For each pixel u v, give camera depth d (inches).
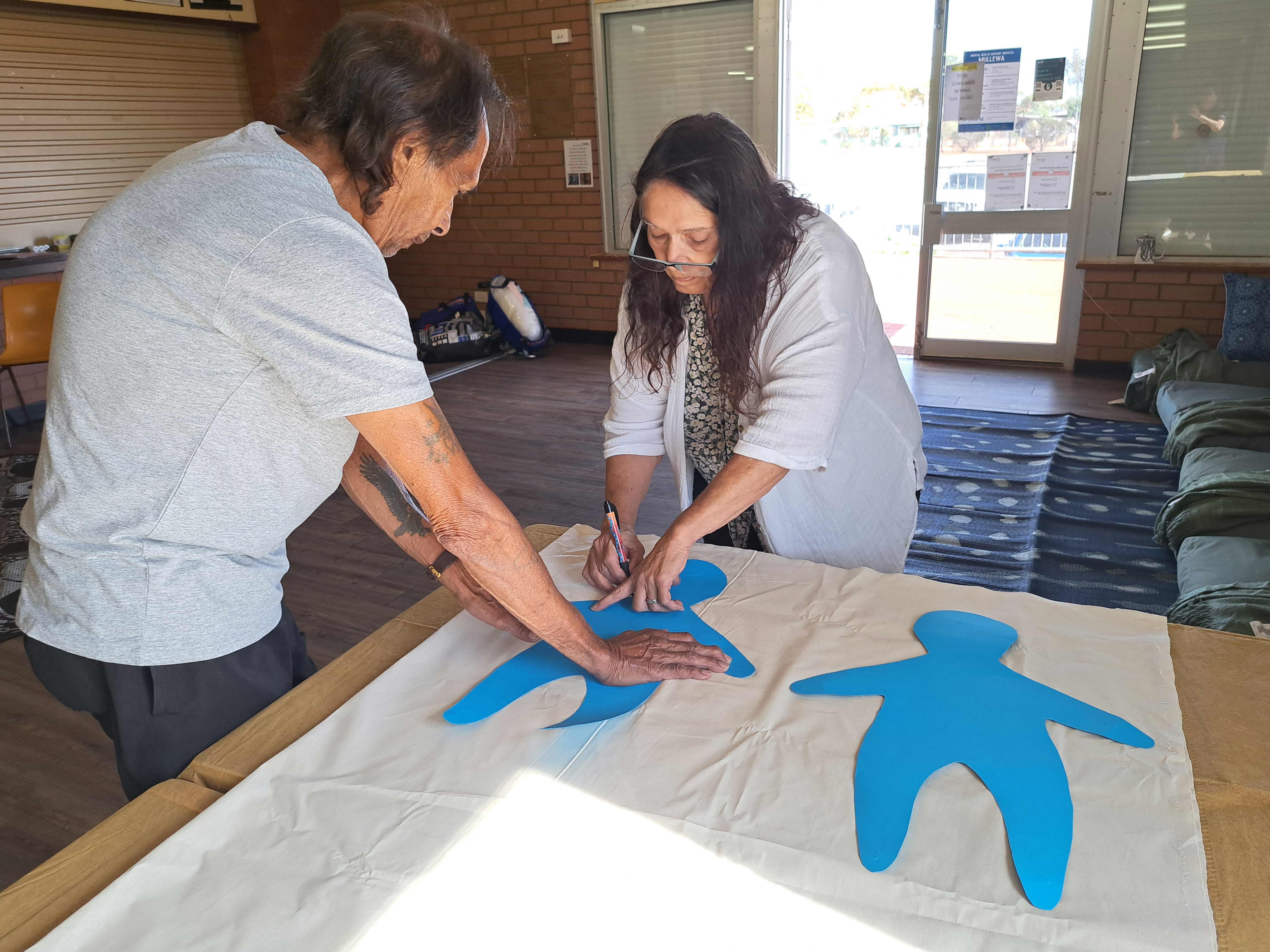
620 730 38.8
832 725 38.4
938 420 170.9
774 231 49.9
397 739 38.9
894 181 313.9
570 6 223.1
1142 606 101.5
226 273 31.4
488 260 260.5
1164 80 175.8
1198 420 135.5
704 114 48.9
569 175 239.5
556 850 32.1
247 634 40.2
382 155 33.7
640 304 57.1
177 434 34.5
